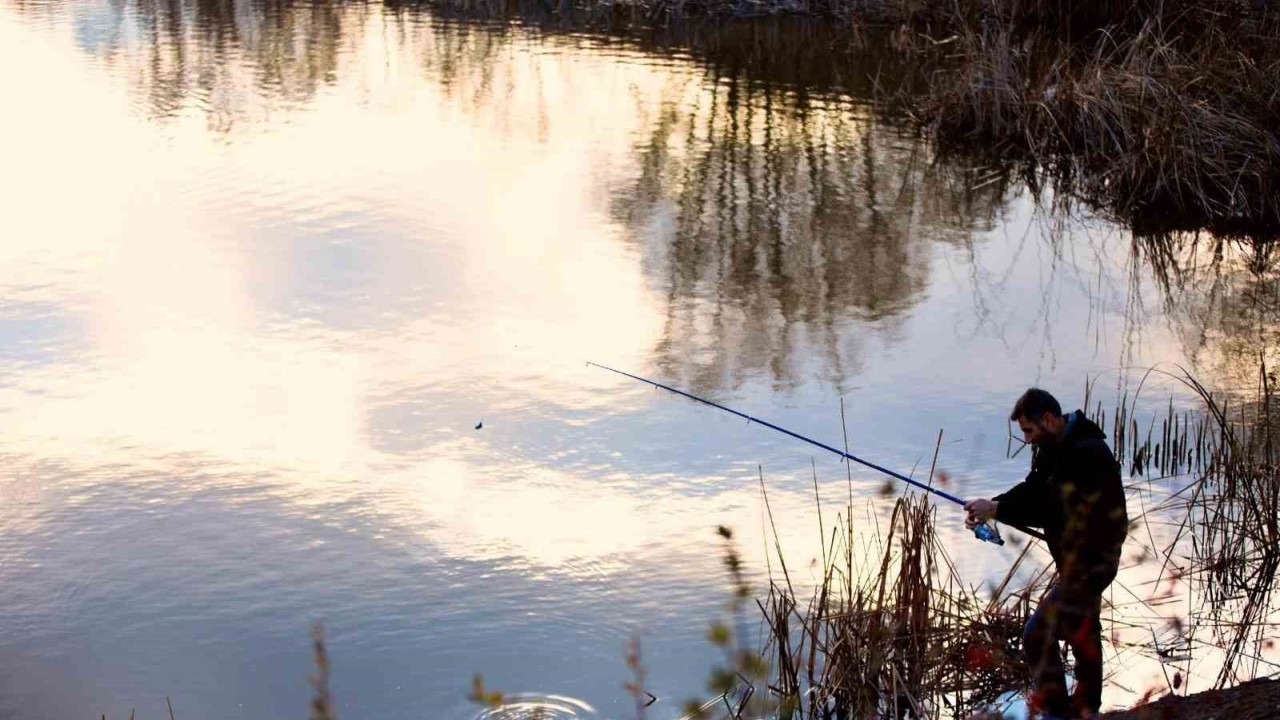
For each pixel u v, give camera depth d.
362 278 13.01
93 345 11.09
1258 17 17.98
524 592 7.44
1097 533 6.04
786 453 9.33
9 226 14.38
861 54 24.58
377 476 8.85
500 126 19.77
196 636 7.08
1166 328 12.25
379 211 15.35
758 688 6.35
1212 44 17.34
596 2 29.25
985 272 13.89
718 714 6.26
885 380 10.82
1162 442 9.59
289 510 8.37
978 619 6.62
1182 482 8.84
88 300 12.16
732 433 9.64
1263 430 9.70
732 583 7.48
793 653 6.33
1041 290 13.34
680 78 23.09
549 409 10.02
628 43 25.89
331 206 15.48
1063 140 18.06
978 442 9.59
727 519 8.32
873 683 6.30
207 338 11.33
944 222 15.66
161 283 12.68
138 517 8.27
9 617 7.22
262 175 16.72
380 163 17.48
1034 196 16.70
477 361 10.97
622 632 7.05
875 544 7.87
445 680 6.68
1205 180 16.27
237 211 15.17
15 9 29.28
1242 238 15.09
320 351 11.12
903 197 16.64
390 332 11.60
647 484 8.82
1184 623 7.04
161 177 16.56
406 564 7.75
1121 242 14.94
